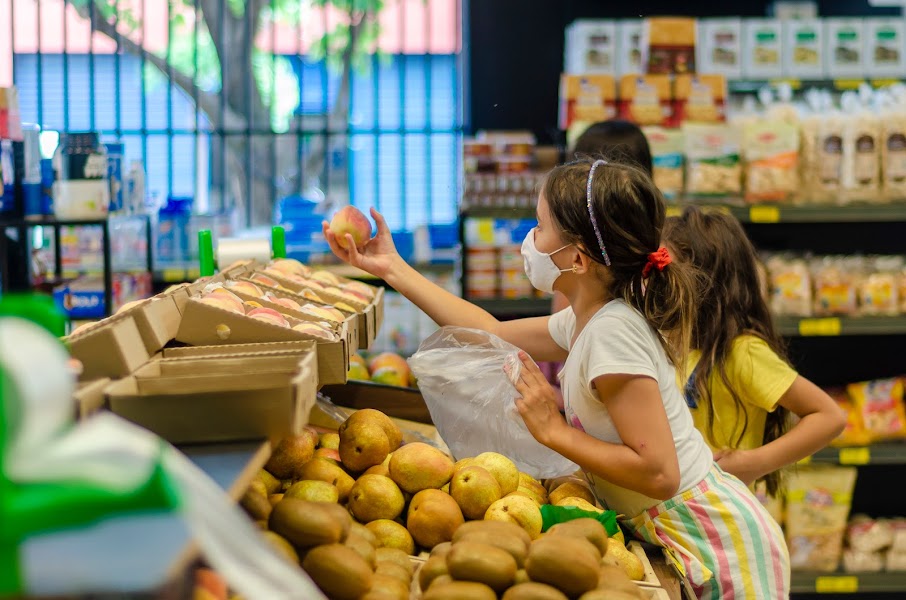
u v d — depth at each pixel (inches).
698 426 100.0
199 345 68.6
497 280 161.6
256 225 235.5
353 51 233.1
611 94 165.9
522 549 60.9
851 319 158.7
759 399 97.4
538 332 97.0
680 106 165.6
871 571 161.9
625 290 75.8
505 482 78.7
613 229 74.5
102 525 28.9
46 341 30.6
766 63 173.9
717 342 98.1
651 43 170.7
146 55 232.5
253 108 237.5
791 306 159.5
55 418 29.5
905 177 158.7
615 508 81.2
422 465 75.7
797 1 188.9
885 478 178.9
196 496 31.2
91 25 218.2
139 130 221.1
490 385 90.0
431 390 91.7
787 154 157.5
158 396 53.6
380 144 227.8
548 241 77.2
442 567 60.5
